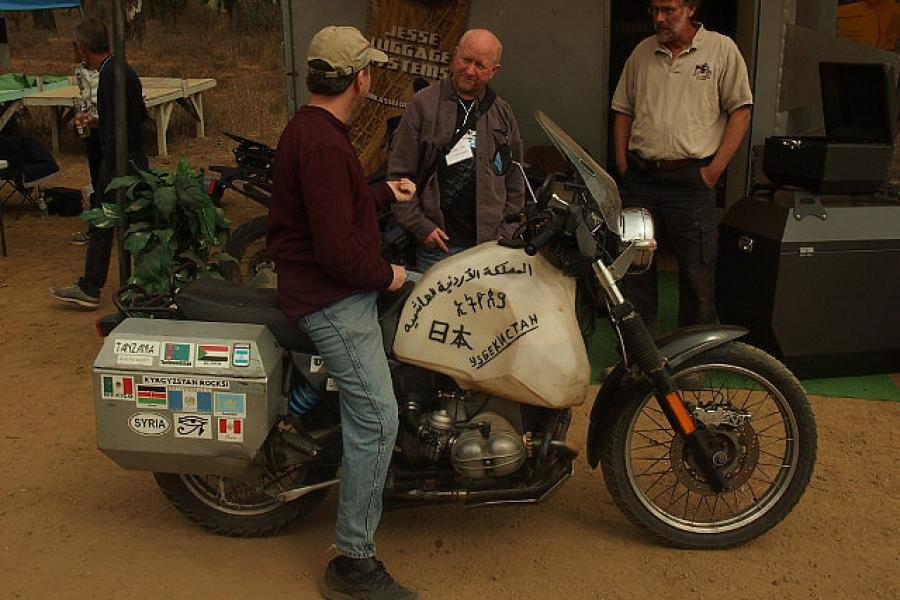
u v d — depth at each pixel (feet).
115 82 16.92
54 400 15.98
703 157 15.96
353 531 10.24
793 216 16.02
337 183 9.51
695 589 10.75
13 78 38.01
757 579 10.94
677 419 10.91
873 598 10.62
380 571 10.37
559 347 10.36
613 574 11.02
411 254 16.29
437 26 23.27
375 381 10.00
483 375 10.34
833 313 16.26
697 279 16.51
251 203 31.94
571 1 23.07
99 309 20.84
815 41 22.52
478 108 13.74
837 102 17.17
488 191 13.80
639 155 16.34
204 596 10.61
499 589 10.75
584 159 10.64
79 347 18.45
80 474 13.44
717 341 11.02
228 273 18.66
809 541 11.74
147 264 14.96
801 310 16.14
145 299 11.43
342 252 9.53
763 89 22.21
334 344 9.95
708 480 11.12
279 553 11.46
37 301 21.39
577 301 11.19
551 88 23.61
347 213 9.55
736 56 15.72
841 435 14.65
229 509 11.69
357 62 9.66
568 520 12.21
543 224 10.46
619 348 11.28
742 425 11.25
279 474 11.09
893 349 16.70
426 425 10.52
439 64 23.38
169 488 11.48
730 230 17.03
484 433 10.45
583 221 10.27
